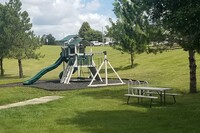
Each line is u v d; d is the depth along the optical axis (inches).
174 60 1653.5
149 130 424.8
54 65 1283.2
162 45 791.7
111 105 647.1
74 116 539.8
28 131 444.8
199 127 429.4
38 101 754.2
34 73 2066.9
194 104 615.5
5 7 1720.0
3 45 1705.2
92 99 744.3
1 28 1715.1
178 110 554.6
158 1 458.6
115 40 1674.5
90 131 432.5
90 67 1275.8
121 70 1722.4
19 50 1717.5
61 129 448.8
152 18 487.5
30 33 1766.7
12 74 2060.8
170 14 446.9
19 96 843.4
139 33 890.7
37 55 1776.6
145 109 586.2
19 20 1715.1
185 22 402.3
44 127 465.1
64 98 778.2
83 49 1280.8
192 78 791.1
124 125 460.4
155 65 1646.2
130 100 714.2
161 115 520.1
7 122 506.3
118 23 1642.5
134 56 1737.2
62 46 1393.9
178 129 423.5
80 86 1056.8
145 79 1213.7
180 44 661.9
